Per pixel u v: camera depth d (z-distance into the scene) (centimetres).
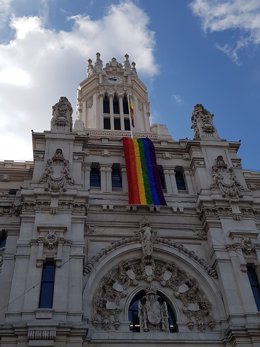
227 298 3170
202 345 2998
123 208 3769
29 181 4094
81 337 2753
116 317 3155
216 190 3881
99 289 3250
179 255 3522
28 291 2969
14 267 3147
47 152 3972
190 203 3909
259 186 4419
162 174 4256
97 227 3619
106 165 4166
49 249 3225
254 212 3925
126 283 3381
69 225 3384
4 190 4031
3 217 3653
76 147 4125
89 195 3803
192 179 4169
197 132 4684
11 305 2897
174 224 3744
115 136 5019
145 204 3734
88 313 3053
